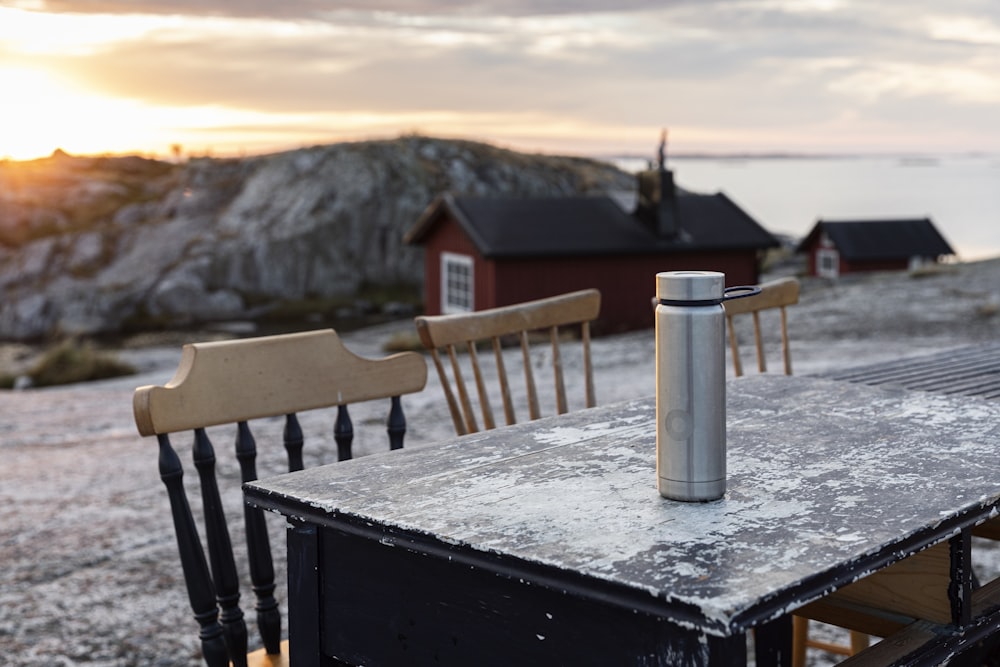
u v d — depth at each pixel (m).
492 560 1.25
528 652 1.28
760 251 20.89
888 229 38.91
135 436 7.99
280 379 2.16
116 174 63.19
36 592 4.31
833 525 1.30
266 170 52.31
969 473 1.55
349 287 47.00
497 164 60.25
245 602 4.00
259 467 6.24
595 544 1.25
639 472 1.59
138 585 4.39
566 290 20.00
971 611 1.59
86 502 5.78
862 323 14.79
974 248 122.56
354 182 49.94
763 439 1.80
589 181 64.75
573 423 2.00
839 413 2.03
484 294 20.31
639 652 1.16
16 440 8.03
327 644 1.56
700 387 1.39
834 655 3.60
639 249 19.95
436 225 22.72
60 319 41.62
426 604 1.41
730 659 1.09
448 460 1.72
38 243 47.66
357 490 1.55
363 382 2.30
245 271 45.69
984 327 13.58
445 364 12.40
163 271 45.16
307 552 1.55
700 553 1.21
